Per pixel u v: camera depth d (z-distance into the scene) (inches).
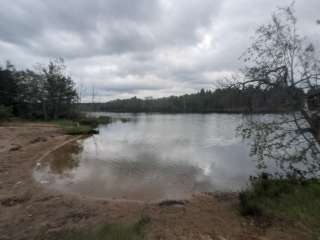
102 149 511.5
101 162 388.5
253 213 162.7
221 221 157.2
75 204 194.7
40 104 1285.7
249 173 319.6
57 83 1272.1
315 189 191.5
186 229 146.3
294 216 153.1
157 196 233.9
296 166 280.2
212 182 282.0
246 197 184.5
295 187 198.8
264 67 222.2
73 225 152.0
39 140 550.0
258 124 222.8
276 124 214.5
